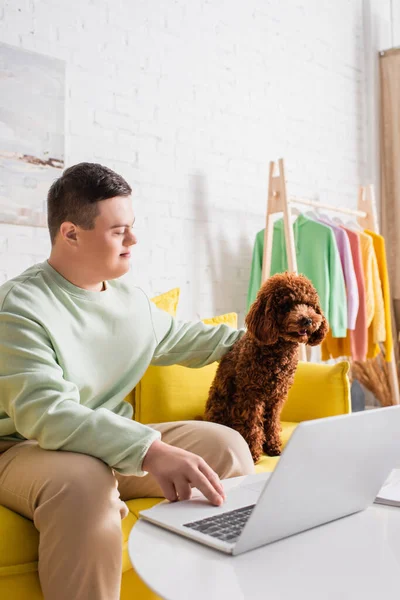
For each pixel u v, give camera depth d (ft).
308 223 9.53
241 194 9.88
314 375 6.78
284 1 10.91
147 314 4.74
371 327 10.47
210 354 5.38
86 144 7.74
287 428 6.37
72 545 3.22
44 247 7.33
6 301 3.92
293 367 5.61
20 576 3.45
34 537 3.53
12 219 6.98
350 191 12.52
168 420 6.19
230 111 9.73
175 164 8.84
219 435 4.44
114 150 8.06
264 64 10.43
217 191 9.48
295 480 2.61
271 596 2.14
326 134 11.86
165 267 8.70
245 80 10.03
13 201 6.98
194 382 6.44
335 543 2.67
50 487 3.32
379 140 12.98
